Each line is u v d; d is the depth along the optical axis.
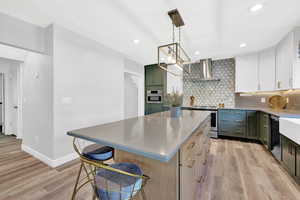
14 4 1.72
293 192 1.60
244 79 3.62
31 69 2.61
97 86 2.90
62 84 2.28
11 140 3.55
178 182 0.96
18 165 2.24
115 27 2.29
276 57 3.02
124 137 1.05
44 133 2.34
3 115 4.22
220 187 1.71
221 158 2.52
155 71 4.91
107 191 0.85
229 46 3.09
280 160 2.20
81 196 1.55
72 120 2.44
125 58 4.07
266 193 1.60
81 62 2.58
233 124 3.58
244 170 2.10
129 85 5.46
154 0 1.64
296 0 1.63
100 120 2.96
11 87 4.03
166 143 0.90
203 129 1.84
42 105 2.36
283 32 2.45
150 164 1.09
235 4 1.69
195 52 3.49
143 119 1.88
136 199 1.18
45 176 1.94
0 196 1.56
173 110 2.06
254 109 3.36
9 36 1.94
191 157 1.21
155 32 2.44
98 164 0.95
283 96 3.24
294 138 1.71
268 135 2.71
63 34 2.30
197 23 2.13
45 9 1.82
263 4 1.70
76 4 1.72
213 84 4.36
